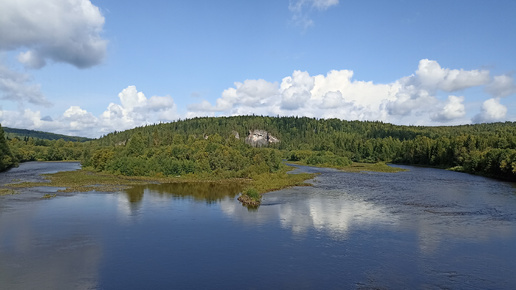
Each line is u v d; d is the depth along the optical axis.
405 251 32.78
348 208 51.88
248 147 135.12
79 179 86.50
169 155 109.69
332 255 31.69
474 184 82.25
